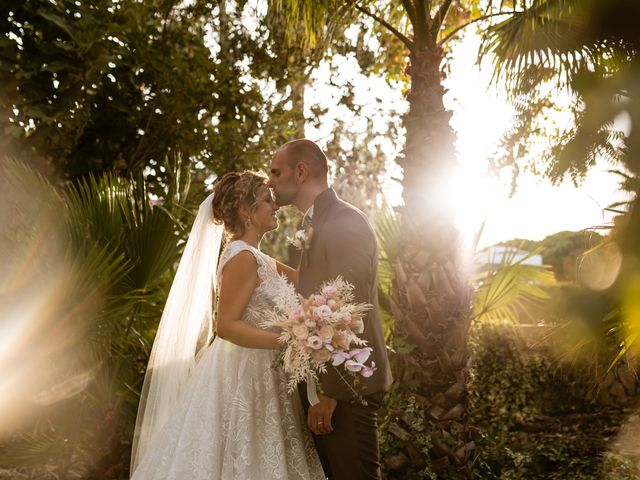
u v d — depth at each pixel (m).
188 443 2.84
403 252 4.63
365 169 7.64
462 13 5.97
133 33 6.08
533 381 6.79
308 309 2.58
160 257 3.90
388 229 5.47
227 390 2.90
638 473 4.62
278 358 2.71
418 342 4.51
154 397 3.15
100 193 3.93
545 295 5.80
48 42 5.57
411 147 4.57
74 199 3.88
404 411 4.49
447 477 4.47
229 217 3.07
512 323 6.99
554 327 2.33
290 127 7.19
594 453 5.32
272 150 6.76
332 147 7.45
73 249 3.65
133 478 2.89
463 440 4.54
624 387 6.50
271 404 2.88
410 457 4.48
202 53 6.43
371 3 5.50
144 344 4.22
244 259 2.90
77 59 5.58
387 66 7.02
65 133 5.56
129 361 4.27
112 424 4.15
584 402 6.69
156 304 4.32
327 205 2.97
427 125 4.55
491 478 4.68
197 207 5.29
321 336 2.53
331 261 2.81
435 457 4.49
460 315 4.54
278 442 2.83
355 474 2.79
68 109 5.53
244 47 6.48
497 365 6.84
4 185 4.09
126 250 3.82
